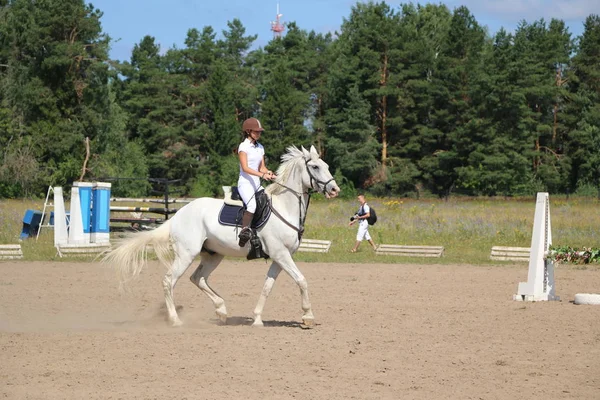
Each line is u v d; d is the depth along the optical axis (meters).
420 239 27.20
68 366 8.30
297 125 80.81
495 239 26.88
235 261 21.95
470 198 66.75
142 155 76.50
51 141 64.38
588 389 7.59
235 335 10.20
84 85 66.56
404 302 13.75
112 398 7.07
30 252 22.59
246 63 100.38
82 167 65.25
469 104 79.44
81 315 12.27
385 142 81.62
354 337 10.13
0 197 61.62
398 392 7.38
